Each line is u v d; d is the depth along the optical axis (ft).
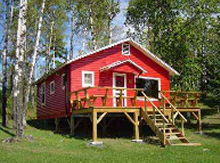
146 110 49.34
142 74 66.03
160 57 84.28
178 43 81.30
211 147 42.16
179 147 42.19
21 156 33.35
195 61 77.36
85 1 94.02
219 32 74.90
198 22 80.84
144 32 94.58
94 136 45.24
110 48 63.00
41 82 81.97
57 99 64.75
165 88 69.15
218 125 72.74
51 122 75.25
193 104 61.36
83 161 30.91
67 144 44.29
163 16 84.74
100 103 59.26
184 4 81.46
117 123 66.44
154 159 32.78
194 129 65.10
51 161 30.63
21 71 46.96
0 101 91.20
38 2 78.54
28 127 67.41
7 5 70.95
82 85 58.03
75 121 65.41
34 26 82.12
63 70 61.93
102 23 99.86
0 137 48.85
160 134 45.32
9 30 71.56
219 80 61.82
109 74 61.36
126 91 62.64
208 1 79.20
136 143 47.11
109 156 34.86
